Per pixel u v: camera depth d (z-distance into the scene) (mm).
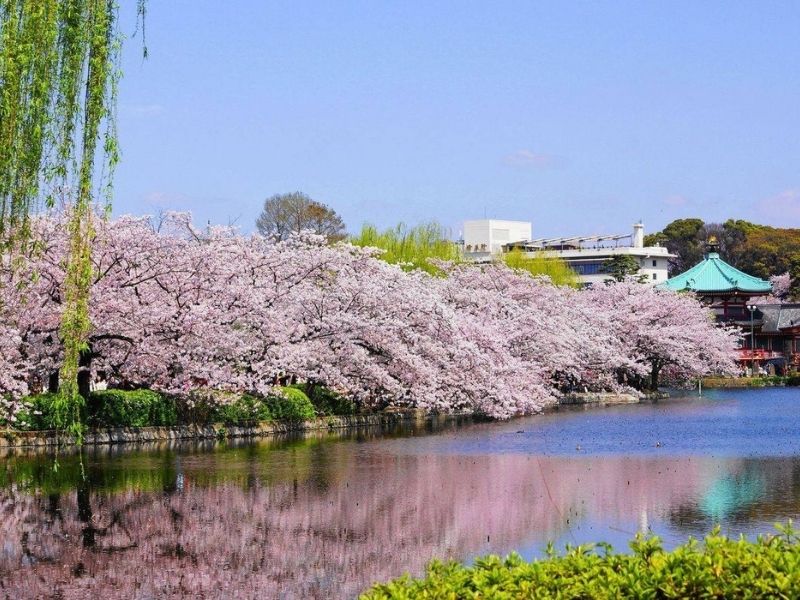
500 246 155375
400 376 50219
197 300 41469
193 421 42594
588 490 27297
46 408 37312
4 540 21094
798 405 68125
